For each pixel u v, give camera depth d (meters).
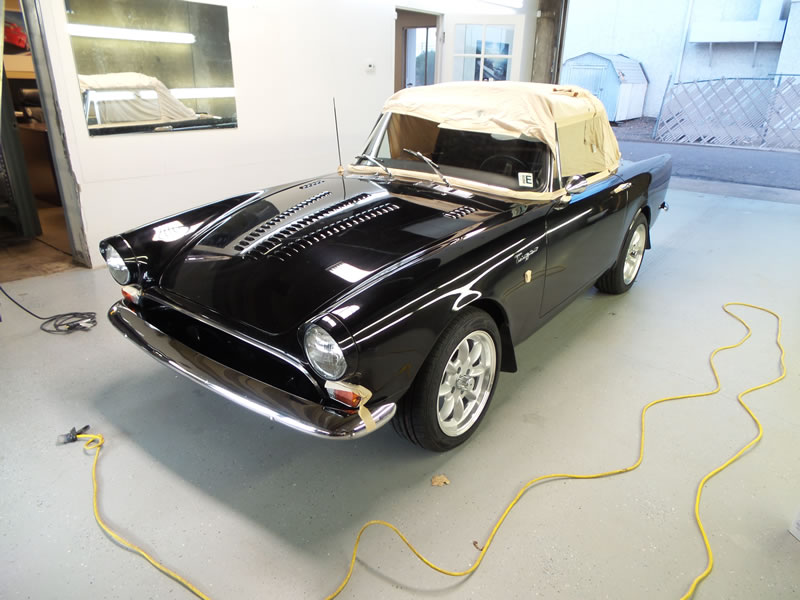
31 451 2.16
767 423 2.45
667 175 3.98
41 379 2.67
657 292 3.97
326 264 1.99
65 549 1.73
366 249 2.07
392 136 3.05
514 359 2.46
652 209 3.82
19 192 4.86
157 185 4.53
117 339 3.09
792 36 12.11
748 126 11.69
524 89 2.75
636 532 1.84
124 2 3.97
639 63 15.07
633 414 2.50
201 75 4.58
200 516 1.87
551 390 2.68
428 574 1.67
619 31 15.15
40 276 4.09
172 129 4.50
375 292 1.76
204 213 2.60
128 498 1.94
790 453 2.25
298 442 2.26
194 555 1.72
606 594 1.61
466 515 1.90
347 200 2.51
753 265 4.56
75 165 4.02
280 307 1.85
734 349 3.12
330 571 1.68
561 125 2.67
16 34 5.61
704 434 2.37
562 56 8.26
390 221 2.28
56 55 3.76
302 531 1.82
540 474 2.10
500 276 2.15
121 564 1.68
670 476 2.11
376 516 1.89
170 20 4.25
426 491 2.00
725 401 2.62
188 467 2.10
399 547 1.76
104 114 4.08
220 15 4.56
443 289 1.90
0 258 4.52
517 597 1.60
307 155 5.65
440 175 2.75
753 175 8.43
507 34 7.21
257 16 4.83
